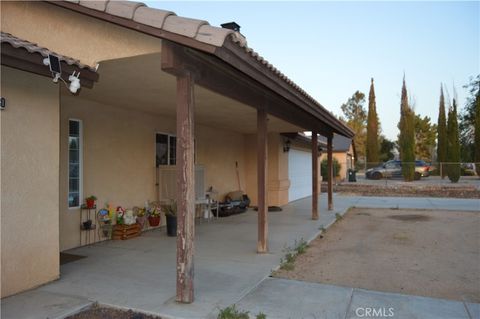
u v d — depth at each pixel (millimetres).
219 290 4734
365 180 28547
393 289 4926
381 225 10195
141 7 4012
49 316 3855
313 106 7859
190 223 4305
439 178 28328
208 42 3672
